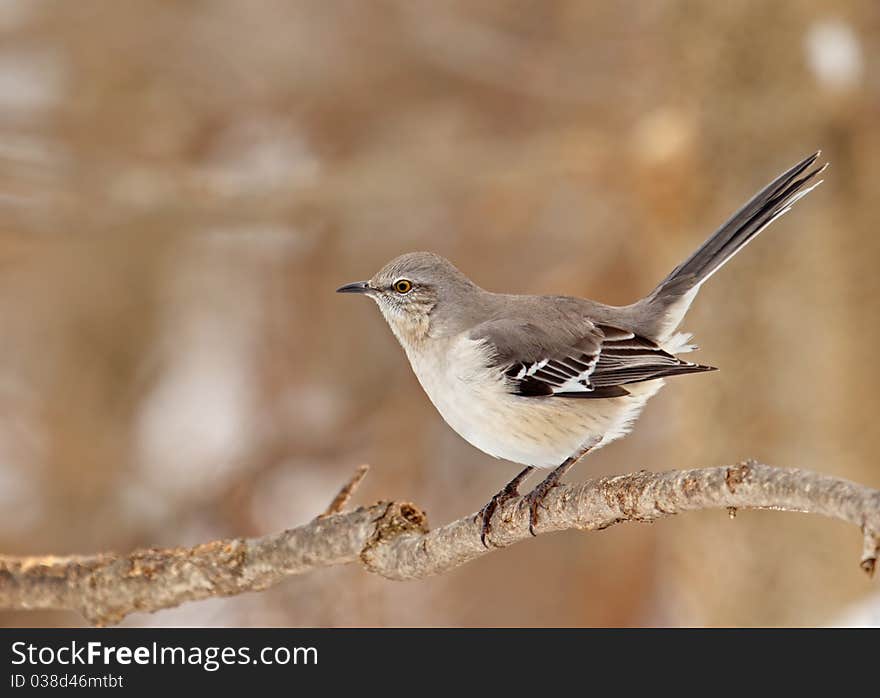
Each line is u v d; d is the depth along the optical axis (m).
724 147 12.22
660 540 15.10
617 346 8.77
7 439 15.63
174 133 15.17
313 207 13.50
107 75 15.11
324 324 16.25
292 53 15.44
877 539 5.04
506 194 14.53
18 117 14.62
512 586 15.60
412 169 13.55
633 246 14.44
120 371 15.95
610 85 14.70
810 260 11.90
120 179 13.45
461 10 15.57
